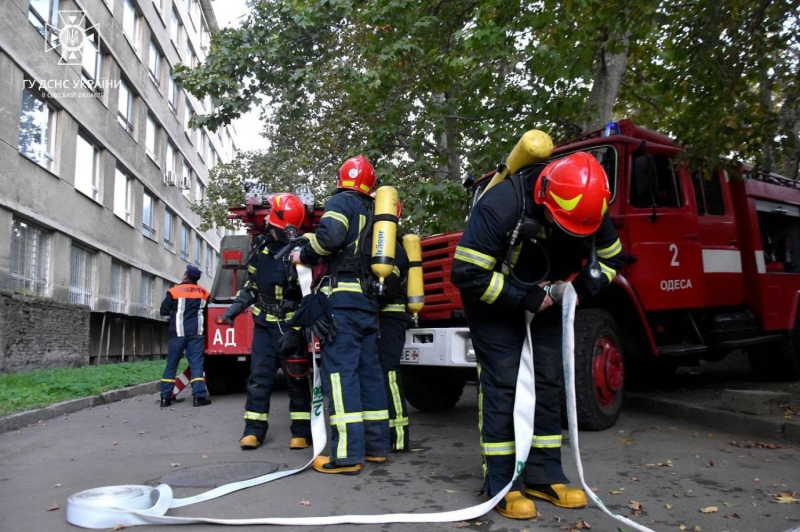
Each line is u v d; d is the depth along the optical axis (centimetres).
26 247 1479
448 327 593
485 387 355
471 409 738
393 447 500
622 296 588
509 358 349
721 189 723
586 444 517
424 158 1205
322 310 432
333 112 1675
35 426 708
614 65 1066
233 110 1289
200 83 1252
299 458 487
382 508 353
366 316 450
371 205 472
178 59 3061
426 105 1167
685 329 679
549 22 894
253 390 532
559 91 1014
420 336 590
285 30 1226
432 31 1038
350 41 1495
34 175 1480
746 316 721
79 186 1795
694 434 556
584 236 322
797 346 805
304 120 1712
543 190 327
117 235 2091
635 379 791
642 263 601
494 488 346
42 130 1552
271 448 529
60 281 1622
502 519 331
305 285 446
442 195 1059
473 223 334
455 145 1187
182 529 326
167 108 2798
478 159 1077
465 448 517
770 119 724
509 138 1033
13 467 493
